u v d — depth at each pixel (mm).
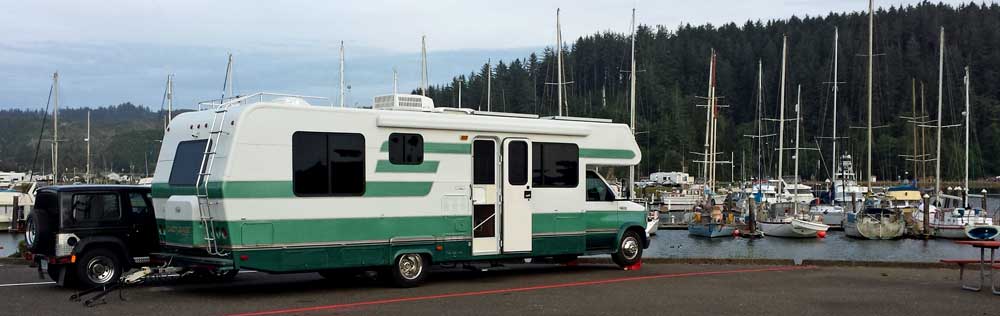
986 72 119125
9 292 14133
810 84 117500
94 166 129375
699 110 113438
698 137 108062
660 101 115062
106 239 14539
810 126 112375
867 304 12758
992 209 65562
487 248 15742
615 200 17859
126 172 134375
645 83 116625
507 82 112188
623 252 17859
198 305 12750
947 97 83375
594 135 17312
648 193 83125
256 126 13336
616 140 17703
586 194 17406
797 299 13266
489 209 15812
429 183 15047
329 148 14000
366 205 14344
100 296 13180
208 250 13344
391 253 14625
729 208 55781
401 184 14734
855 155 83562
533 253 16297
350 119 14227
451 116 15281
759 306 12570
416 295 13852
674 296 13602
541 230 16438
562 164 16797
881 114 92562
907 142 79062
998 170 106188
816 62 121500
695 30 156500
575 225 16953
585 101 101562
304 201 13719
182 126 14508
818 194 71562
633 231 18156
